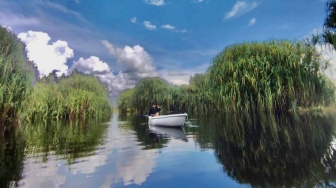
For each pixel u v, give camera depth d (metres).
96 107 25.56
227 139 8.58
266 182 4.07
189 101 25.59
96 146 7.73
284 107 17.19
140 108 34.31
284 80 17.23
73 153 6.67
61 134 10.68
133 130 12.50
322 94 16.88
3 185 4.13
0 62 9.89
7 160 5.85
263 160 5.48
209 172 4.73
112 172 4.83
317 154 5.69
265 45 19.62
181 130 11.91
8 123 10.43
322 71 16.86
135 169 5.04
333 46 15.86
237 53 20.39
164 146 7.62
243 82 17.53
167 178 4.43
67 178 4.48
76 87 29.69
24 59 13.00
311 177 4.18
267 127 11.20
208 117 18.91
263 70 17.34
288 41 18.88
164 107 29.81
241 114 17.52
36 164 5.46
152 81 32.09
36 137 9.71
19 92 10.60
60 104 19.84
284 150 6.36
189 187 3.96
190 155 6.25
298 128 10.26
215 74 19.75
